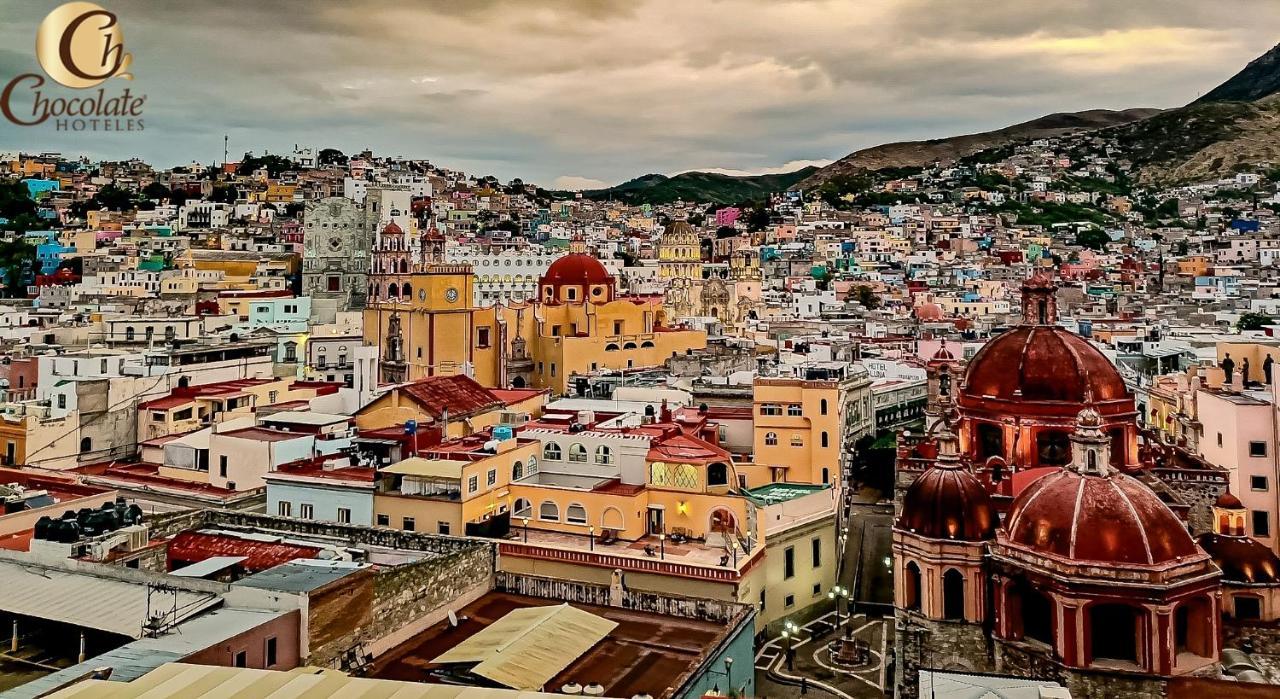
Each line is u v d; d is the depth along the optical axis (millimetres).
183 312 160875
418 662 43875
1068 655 43031
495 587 53812
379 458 73312
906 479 72875
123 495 71812
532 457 72125
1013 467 66812
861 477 116938
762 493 76938
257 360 110125
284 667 39250
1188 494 68250
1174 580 42094
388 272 131125
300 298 168000
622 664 43688
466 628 48156
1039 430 66938
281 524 57562
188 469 76125
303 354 131875
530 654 42875
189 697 30484
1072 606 42844
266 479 68875
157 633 37562
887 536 96688
